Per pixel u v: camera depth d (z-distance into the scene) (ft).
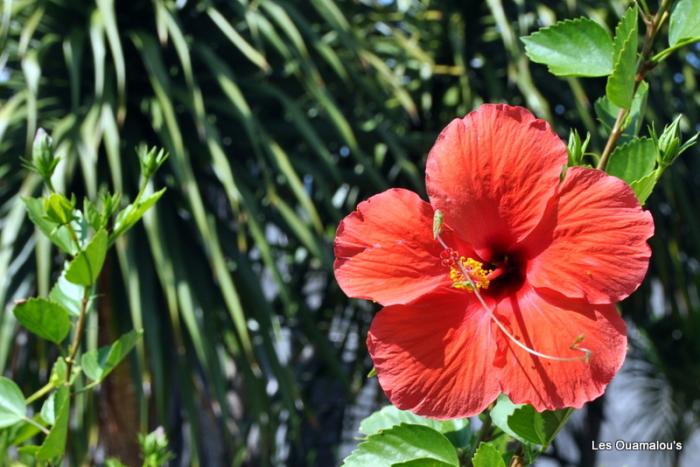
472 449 2.79
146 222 9.34
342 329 13.52
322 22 12.31
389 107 11.73
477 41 13.50
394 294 2.52
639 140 2.60
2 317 9.20
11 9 10.05
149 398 10.00
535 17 13.10
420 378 2.43
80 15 10.75
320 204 12.99
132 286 8.88
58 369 3.22
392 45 13.25
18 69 11.46
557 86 13.14
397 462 2.57
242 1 10.61
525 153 2.47
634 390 15.67
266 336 10.16
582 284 2.35
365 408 13.44
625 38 2.57
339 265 2.56
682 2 2.66
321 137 12.00
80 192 10.24
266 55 11.66
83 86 11.03
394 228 2.56
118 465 4.00
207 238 9.27
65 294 3.22
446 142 2.55
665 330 15.17
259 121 11.27
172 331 10.02
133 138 10.43
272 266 9.68
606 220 2.36
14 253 9.96
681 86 14.02
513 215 2.48
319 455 13.23
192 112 10.24
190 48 10.89
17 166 10.49
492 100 12.45
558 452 14.93
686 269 14.66
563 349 2.35
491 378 2.40
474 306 2.49
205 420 11.96
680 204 12.70
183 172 9.39
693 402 15.40
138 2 10.78
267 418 10.24
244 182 11.02
